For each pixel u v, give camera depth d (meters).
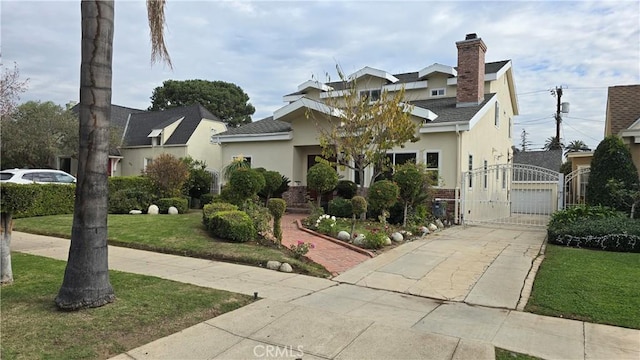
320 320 4.44
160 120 28.14
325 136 13.11
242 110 45.81
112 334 3.84
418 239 10.07
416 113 13.96
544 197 17.84
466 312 4.88
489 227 12.62
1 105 17.73
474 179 14.63
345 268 7.10
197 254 7.80
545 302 5.12
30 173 14.63
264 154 17.58
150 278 5.88
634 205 10.37
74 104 28.69
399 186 11.34
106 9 4.50
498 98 18.38
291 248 7.90
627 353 3.71
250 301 5.03
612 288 5.59
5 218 5.45
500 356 3.61
